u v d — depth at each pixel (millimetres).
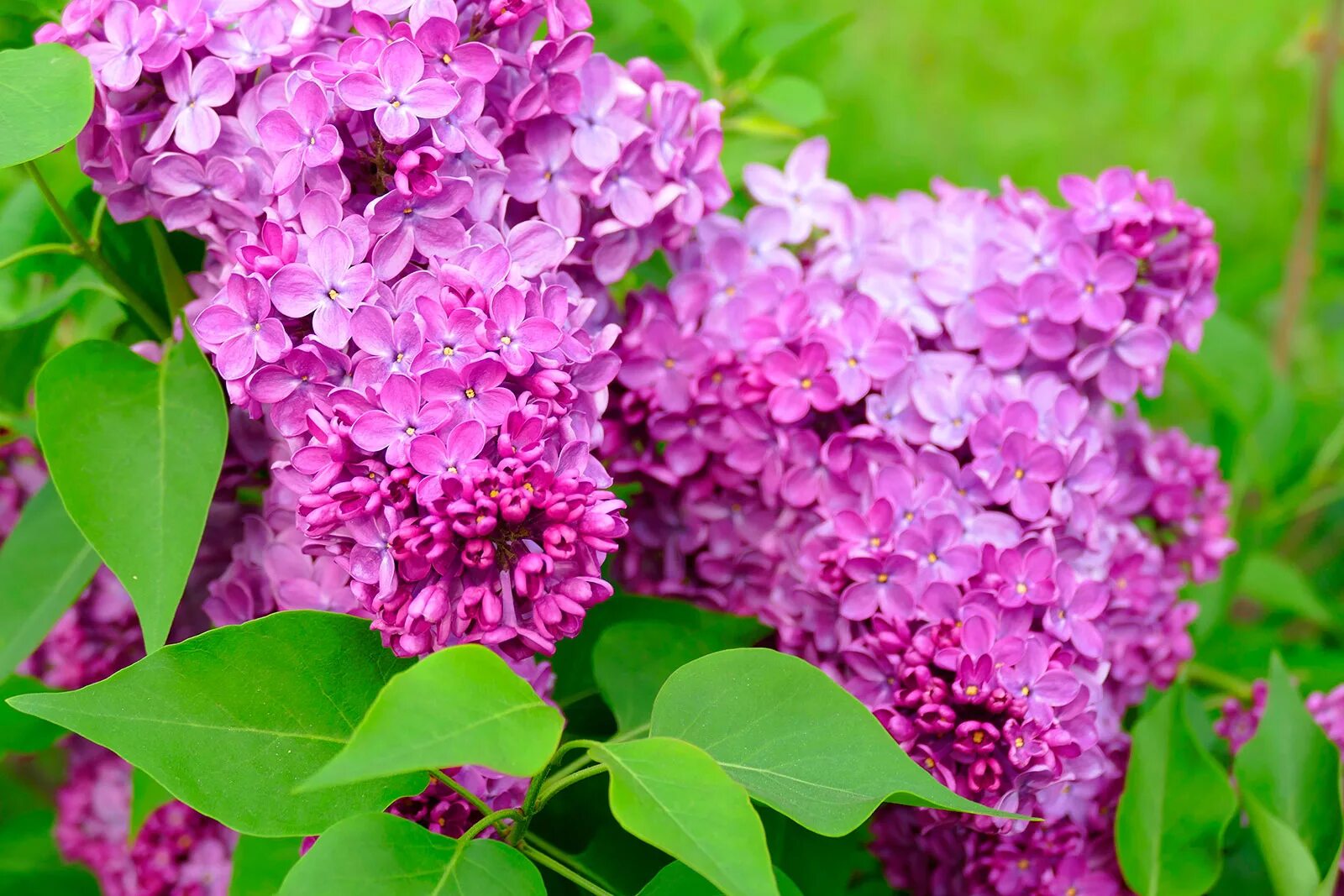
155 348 803
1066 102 1812
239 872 793
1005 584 783
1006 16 1947
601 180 771
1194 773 815
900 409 803
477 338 737
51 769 979
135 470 765
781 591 811
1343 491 968
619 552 829
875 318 802
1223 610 915
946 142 1660
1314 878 796
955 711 777
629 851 804
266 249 746
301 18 760
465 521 726
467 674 707
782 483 802
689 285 810
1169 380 1062
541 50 761
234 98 764
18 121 745
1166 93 1814
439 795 769
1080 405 801
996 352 805
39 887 897
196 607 808
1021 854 803
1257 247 1515
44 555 809
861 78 1618
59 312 836
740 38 947
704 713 750
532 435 733
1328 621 963
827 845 823
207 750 740
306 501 731
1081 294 801
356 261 745
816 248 826
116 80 756
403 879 723
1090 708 789
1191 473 872
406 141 747
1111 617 818
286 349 737
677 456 808
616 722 833
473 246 751
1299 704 830
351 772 682
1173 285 811
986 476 792
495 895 726
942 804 730
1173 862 804
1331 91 1013
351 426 733
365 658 758
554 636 737
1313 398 1054
